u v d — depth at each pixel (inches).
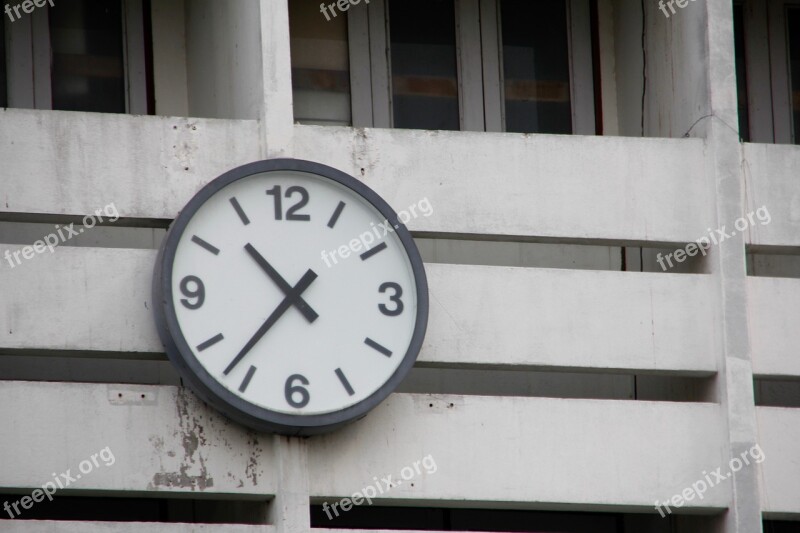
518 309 1359.5
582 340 1364.4
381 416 1312.7
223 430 1285.7
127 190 1318.9
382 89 1514.5
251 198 1310.3
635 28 1525.6
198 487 1272.1
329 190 1325.0
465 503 1322.6
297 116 1492.4
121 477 1262.3
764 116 1583.4
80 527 1248.8
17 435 1256.2
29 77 1461.6
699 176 1417.3
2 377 1379.2
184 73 1498.5
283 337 1289.4
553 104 1546.5
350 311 1304.1
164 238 1294.3
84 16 1485.0
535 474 1326.3
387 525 1453.0
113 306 1295.5
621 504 1336.1
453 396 1328.7
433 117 1520.7
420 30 1535.4
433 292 1350.9
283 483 1278.3
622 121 1542.8
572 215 1387.8
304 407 1278.3
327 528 1342.3
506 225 1374.3
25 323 1279.5
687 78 1454.2
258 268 1299.2
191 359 1264.8
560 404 1343.5
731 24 1440.7
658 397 1469.0
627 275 1384.1
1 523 1238.3
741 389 1369.3
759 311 1403.8
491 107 1533.0
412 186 1365.7
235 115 1403.8
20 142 1309.1
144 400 1279.5
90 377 1395.2
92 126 1322.6
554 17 1562.5
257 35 1357.0
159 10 1503.4
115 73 1481.3
